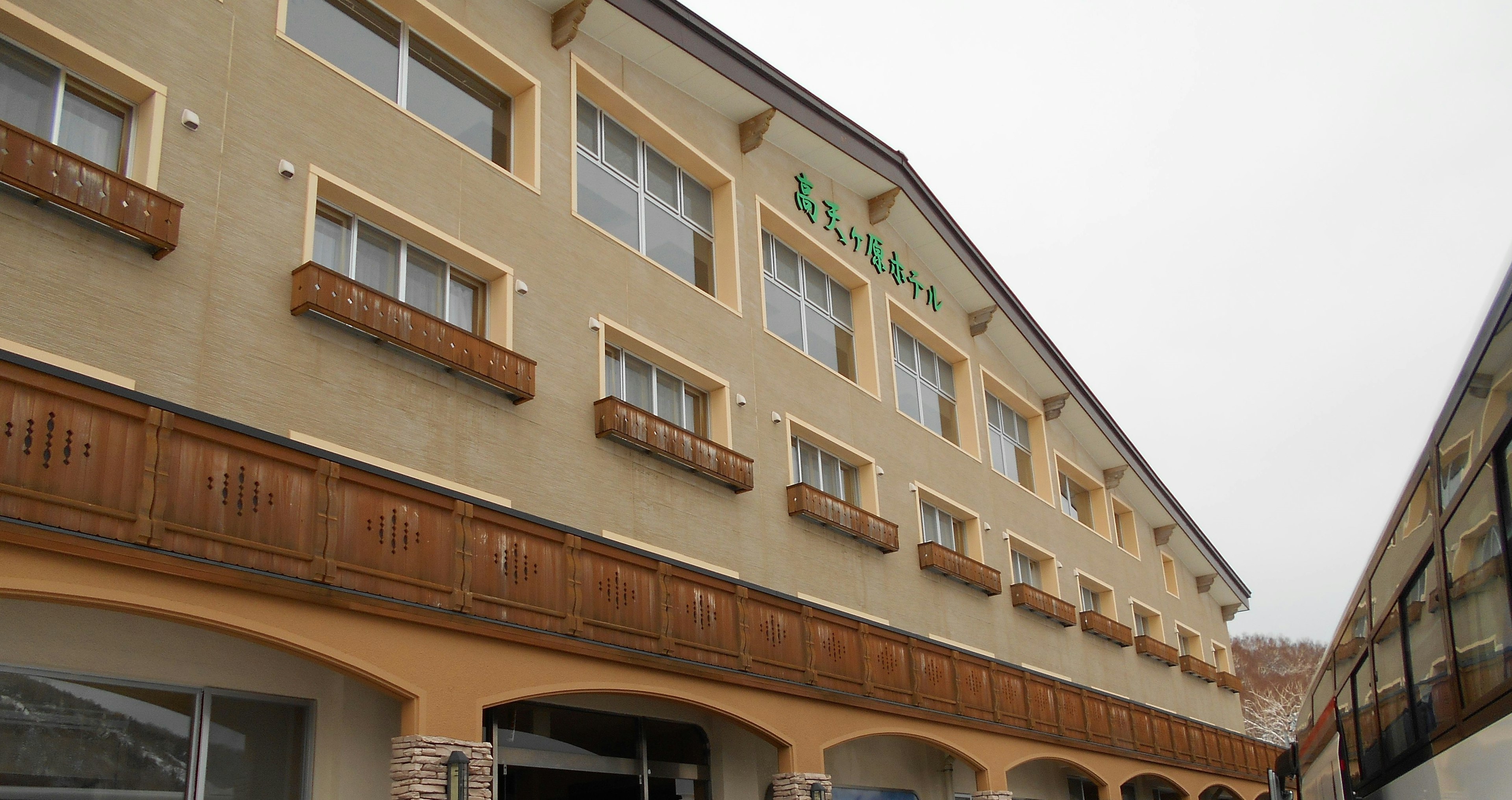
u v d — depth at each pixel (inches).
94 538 394.9
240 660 498.0
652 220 861.8
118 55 511.8
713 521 788.0
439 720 502.0
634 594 627.8
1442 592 369.7
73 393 401.7
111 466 407.8
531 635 552.1
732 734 768.3
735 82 915.4
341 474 486.0
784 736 717.3
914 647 884.0
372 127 628.7
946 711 898.7
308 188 577.9
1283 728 3964.1
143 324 485.4
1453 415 346.6
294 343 546.3
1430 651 393.1
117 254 484.1
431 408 605.6
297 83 592.1
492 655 536.7
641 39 848.9
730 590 704.4
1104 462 1619.1
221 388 508.7
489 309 681.0
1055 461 1457.9
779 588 832.9
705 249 916.6
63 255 465.1
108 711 451.2
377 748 538.3
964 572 1074.1
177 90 531.5
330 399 554.6
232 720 493.0
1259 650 4522.6
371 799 529.3
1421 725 408.5
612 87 830.5
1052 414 1465.3
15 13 476.4
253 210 547.8
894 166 1121.4
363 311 569.3
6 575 372.8
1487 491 318.7
